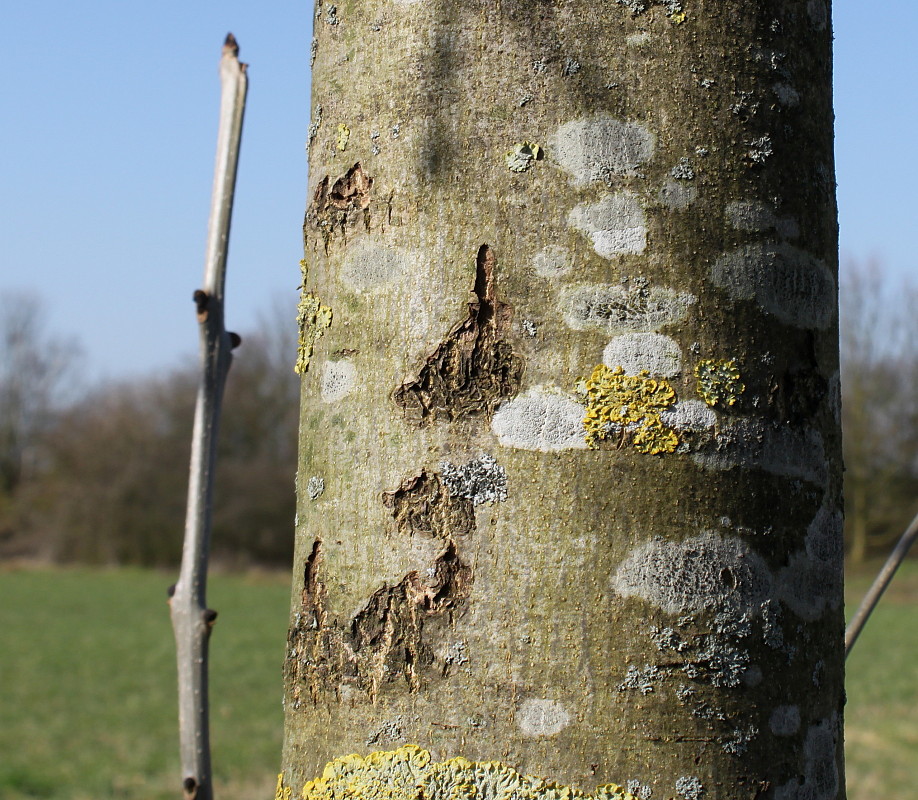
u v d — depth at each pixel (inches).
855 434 1395.2
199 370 64.9
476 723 73.5
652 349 75.2
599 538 73.7
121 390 1796.3
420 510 76.4
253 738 527.2
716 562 74.4
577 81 77.2
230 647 885.2
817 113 84.3
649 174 76.7
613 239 76.0
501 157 77.4
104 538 1676.9
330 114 84.7
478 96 78.3
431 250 78.0
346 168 82.7
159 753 498.9
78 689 677.3
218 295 65.5
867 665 786.8
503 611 74.0
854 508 1400.1
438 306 77.4
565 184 76.5
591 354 75.2
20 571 1584.6
